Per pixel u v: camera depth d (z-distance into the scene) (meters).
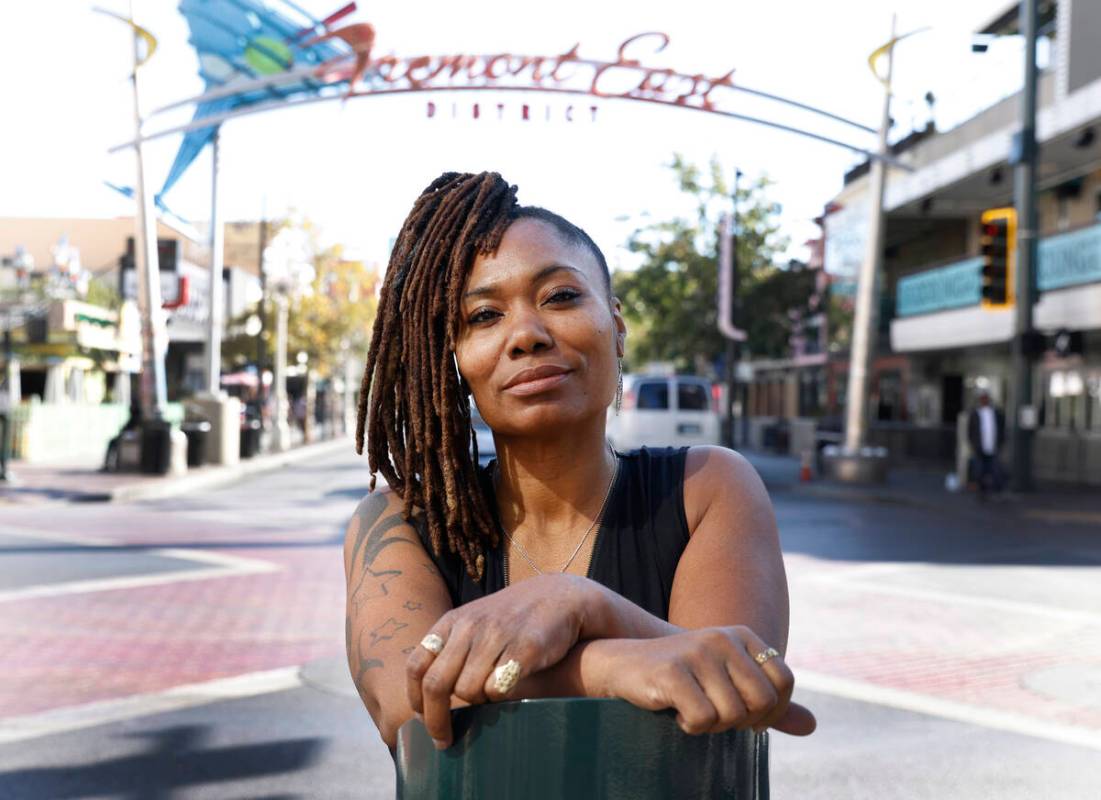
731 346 33.78
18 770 4.79
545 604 0.89
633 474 1.29
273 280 35.38
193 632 7.62
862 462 21.44
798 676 6.46
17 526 14.07
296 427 52.56
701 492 1.26
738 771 0.86
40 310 32.78
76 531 13.59
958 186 25.92
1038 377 26.52
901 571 10.56
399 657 1.07
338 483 22.56
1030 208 18.84
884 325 33.53
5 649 7.09
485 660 0.85
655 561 1.25
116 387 44.03
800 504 18.36
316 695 6.01
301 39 20.16
